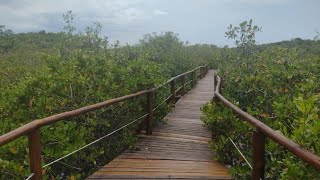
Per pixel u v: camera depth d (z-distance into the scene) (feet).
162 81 22.41
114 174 13.44
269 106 15.66
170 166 14.66
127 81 19.34
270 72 17.34
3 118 14.93
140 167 14.42
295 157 7.38
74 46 30.89
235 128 14.30
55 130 11.98
